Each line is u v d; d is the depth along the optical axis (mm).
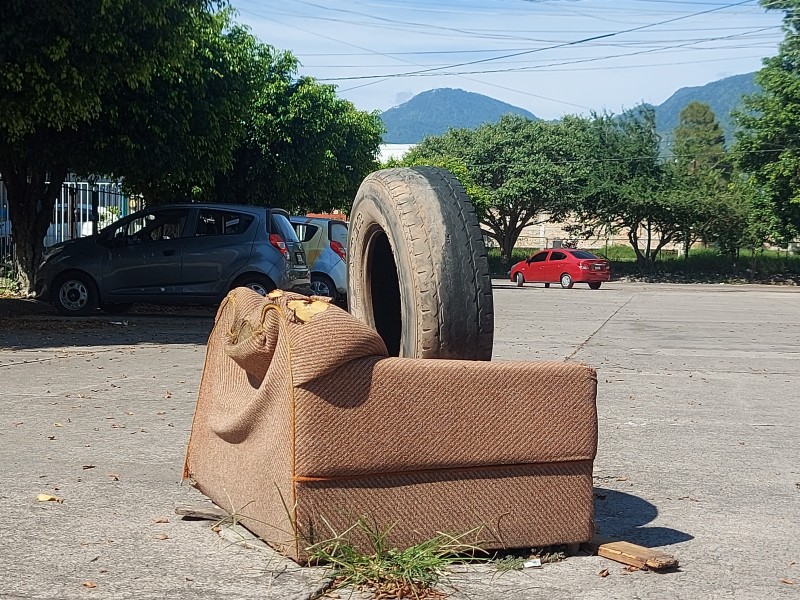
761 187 47812
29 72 13641
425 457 3828
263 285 15875
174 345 12352
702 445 6871
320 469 3701
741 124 47094
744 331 17797
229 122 18969
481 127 59438
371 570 3684
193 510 4531
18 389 8500
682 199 51000
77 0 13586
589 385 4090
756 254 53250
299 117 24484
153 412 7465
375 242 5590
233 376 4594
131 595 3484
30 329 13781
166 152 17516
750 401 9141
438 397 3842
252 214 16109
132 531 4328
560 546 4148
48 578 3672
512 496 3984
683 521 4816
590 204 53969
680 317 21297
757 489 5555
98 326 14633
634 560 3996
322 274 19031
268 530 4000
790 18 45438
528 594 3617
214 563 3852
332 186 28047
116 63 14508
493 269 56750
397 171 5078
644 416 8094
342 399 3723
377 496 3797
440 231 4652
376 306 5816
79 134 17062
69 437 6457
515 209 55969
